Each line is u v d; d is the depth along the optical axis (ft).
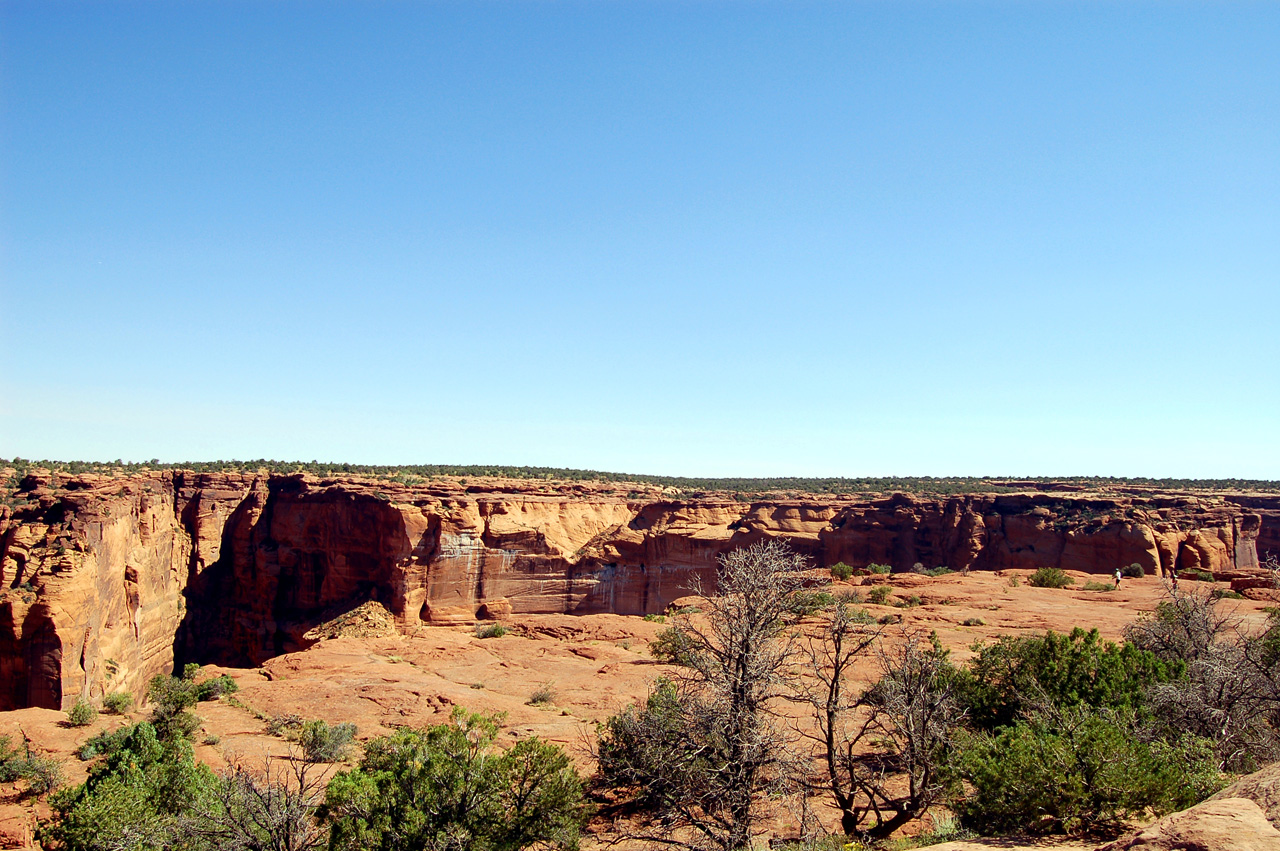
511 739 71.31
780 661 43.83
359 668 108.68
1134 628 74.33
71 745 73.10
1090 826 36.27
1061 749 37.65
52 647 160.66
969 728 54.49
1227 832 21.91
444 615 220.43
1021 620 116.47
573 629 138.92
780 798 42.55
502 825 42.52
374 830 40.68
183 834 41.91
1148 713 48.70
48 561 170.50
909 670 42.91
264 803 40.11
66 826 44.39
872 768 55.47
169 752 54.49
